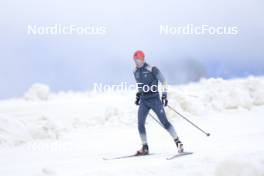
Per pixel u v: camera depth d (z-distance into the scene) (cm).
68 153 2612
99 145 2889
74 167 2109
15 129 3028
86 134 3388
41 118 3388
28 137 3050
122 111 3903
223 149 2283
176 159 2102
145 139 2389
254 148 2208
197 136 3020
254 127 3234
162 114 2345
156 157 2255
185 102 4006
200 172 1672
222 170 1492
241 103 4303
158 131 3400
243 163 1466
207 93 4381
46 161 2359
